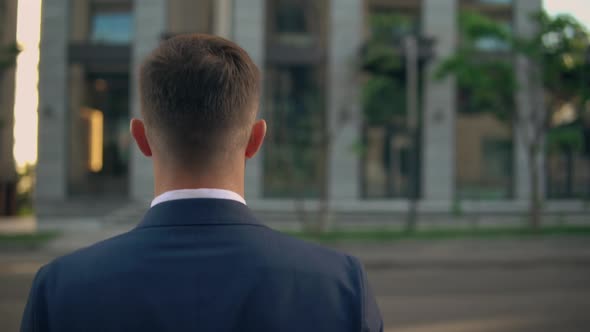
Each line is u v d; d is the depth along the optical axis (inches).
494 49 815.1
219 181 39.7
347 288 38.2
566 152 840.9
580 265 491.8
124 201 783.7
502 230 659.4
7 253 516.4
